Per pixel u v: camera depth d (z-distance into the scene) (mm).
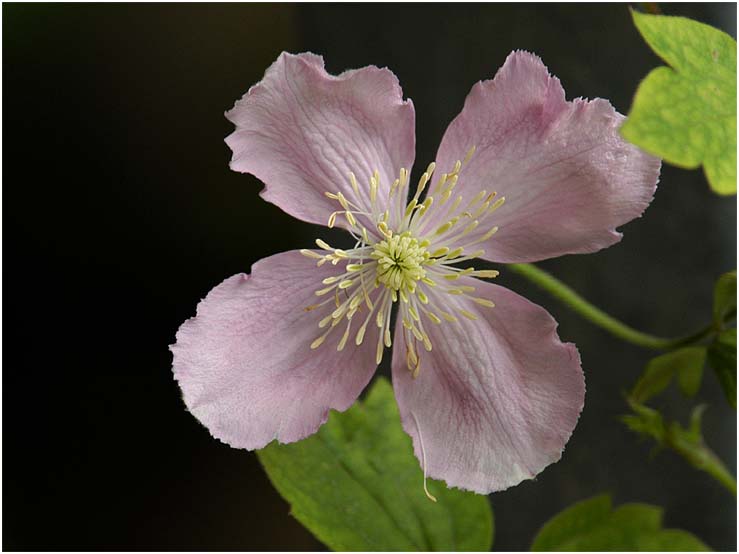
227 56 365
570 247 292
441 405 297
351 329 297
